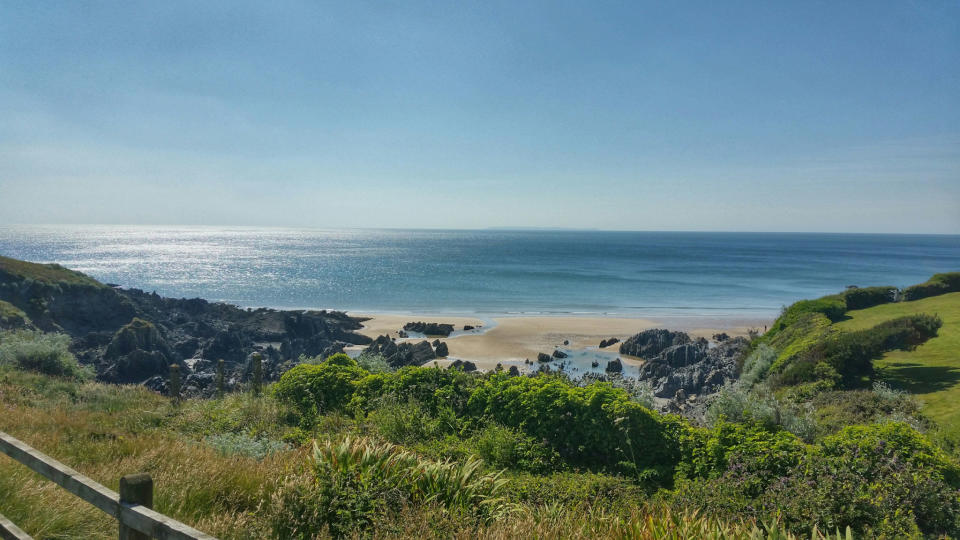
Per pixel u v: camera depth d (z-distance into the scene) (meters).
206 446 9.65
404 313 62.81
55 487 5.73
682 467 11.07
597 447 11.89
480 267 127.38
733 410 14.38
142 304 53.22
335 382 15.44
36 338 23.25
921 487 8.11
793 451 10.20
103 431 10.55
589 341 47.19
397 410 13.05
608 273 112.56
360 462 6.76
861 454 9.47
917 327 23.52
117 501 3.50
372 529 5.68
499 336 48.78
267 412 14.07
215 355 41.38
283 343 43.47
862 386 18.86
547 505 8.32
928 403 16.28
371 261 147.88
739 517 7.93
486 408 13.43
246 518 5.78
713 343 46.12
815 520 7.52
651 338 43.56
